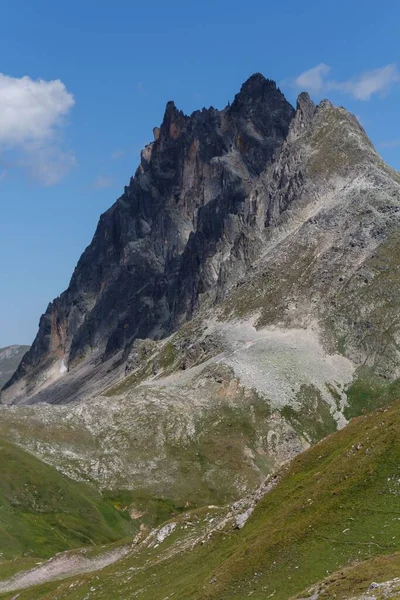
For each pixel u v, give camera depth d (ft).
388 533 310.04
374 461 344.08
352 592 263.49
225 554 368.89
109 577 426.51
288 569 319.88
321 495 350.64
